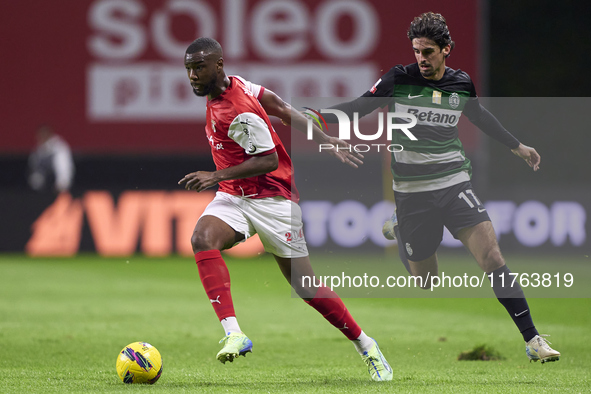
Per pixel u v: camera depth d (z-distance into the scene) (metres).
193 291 41.84
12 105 67.00
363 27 65.62
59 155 64.12
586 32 82.69
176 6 66.44
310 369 18.98
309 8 65.62
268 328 28.36
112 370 18.14
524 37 83.31
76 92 67.06
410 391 15.22
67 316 30.94
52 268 54.22
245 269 56.41
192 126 67.19
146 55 66.75
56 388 15.34
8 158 67.38
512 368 19.17
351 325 16.92
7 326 27.48
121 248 63.44
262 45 65.81
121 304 35.69
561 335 26.47
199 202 64.12
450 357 21.50
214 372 18.27
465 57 65.12
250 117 16.33
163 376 17.47
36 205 63.78
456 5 65.00
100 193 64.12
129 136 67.19
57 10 66.69
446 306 36.47
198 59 16.17
